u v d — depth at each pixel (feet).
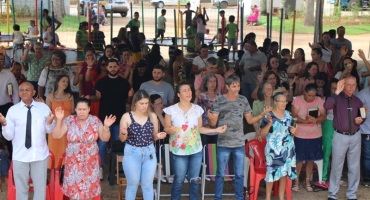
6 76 26.21
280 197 22.98
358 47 77.61
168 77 51.85
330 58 39.52
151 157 20.36
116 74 25.72
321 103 24.29
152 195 20.65
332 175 23.65
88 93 29.76
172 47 61.93
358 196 24.67
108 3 118.01
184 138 21.06
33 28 71.77
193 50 61.46
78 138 19.92
